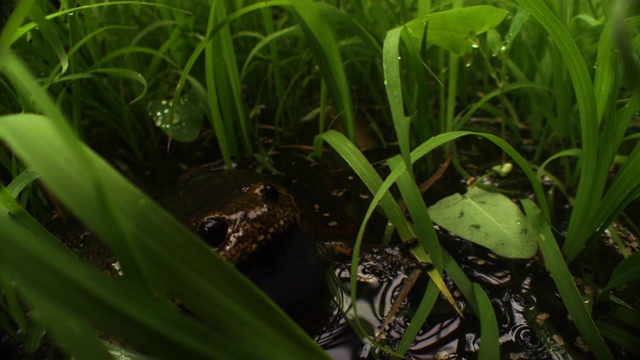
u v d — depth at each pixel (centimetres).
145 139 20
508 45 15
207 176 15
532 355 11
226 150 17
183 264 8
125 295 7
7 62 7
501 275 13
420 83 15
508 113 20
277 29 21
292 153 19
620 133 12
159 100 20
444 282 13
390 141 19
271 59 19
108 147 20
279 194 14
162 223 8
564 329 12
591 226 13
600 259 13
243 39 20
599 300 12
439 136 12
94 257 13
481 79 21
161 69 22
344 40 20
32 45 16
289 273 12
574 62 12
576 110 17
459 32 14
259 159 18
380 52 16
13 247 7
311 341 8
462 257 14
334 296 13
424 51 15
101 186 7
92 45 18
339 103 16
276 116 19
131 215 7
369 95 21
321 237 15
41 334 12
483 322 11
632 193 12
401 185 13
